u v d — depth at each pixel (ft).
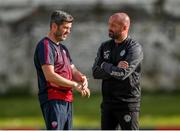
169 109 135.23
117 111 62.54
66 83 59.36
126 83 62.08
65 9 165.17
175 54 164.04
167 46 163.63
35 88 164.96
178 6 164.86
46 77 59.26
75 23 163.84
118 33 62.28
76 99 153.69
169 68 163.94
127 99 62.28
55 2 165.68
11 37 166.30
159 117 123.34
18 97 162.71
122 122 62.59
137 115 62.69
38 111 136.98
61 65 60.18
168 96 158.51
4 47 166.61
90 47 163.53
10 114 133.28
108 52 63.21
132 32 163.53
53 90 59.72
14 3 166.50
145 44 163.53
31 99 157.89
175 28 163.94
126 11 164.35
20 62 165.89
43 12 165.48
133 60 61.87
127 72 61.26
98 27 163.84
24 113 134.10
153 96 158.71
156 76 163.53
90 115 128.16
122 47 62.75
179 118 121.39
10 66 166.09
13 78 166.30
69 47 163.53
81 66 163.53
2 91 165.89
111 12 164.66
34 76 165.48
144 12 164.25
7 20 166.30
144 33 163.63
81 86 61.67
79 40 163.53
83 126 109.19
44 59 59.36
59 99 59.77
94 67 63.10
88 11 164.76
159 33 163.84
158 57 163.63
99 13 164.76
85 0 165.27
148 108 137.18
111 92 62.49
